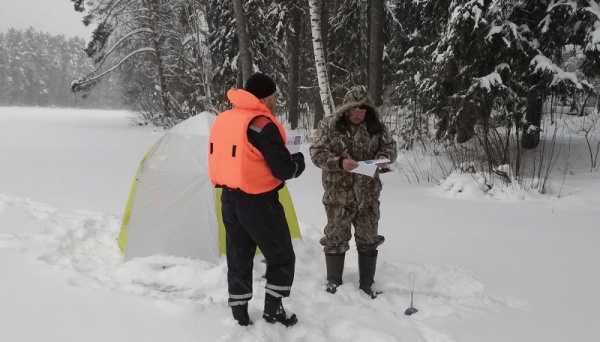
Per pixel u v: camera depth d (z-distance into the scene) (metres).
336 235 3.31
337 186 3.25
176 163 4.05
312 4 9.28
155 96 24.77
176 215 3.91
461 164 8.75
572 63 10.83
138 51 22.94
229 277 2.71
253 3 15.45
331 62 16.25
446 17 9.70
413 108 13.35
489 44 8.06
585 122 11.00
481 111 8.37
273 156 2.51
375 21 11.32
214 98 18.64
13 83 73.38
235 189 2.62
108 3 22.67
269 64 17.42
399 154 11.58
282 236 2.69
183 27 22.06
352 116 3.18
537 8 8.28
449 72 8.94
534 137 9.39
